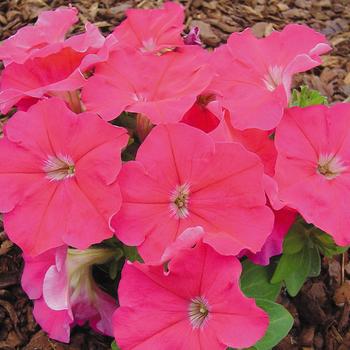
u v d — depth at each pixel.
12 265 0.43
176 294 0.30
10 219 0.31
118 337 0.29
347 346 0.40
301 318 0.42
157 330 0.29
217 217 0.30
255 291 0.35
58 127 0.31
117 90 0.33
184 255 0.29
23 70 0.36
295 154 0.32
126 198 0.30
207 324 0.29
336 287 0.43
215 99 0.35
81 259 0.34
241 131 0.33
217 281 0.29
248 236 0.30
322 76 0.60
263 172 0.30
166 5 0.40
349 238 0.31
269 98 0.33
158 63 0.35
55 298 0.31
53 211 0.31
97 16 0.64
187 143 0.30
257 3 0.68
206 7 0.66
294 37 0.36
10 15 0.63
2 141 0.32
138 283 0.29
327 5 0.69
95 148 0.30
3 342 0.40
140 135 0.36
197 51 0.36
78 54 0.35
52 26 0.38
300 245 0.35
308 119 0.33
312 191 0.32
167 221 0.30
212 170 0.30
